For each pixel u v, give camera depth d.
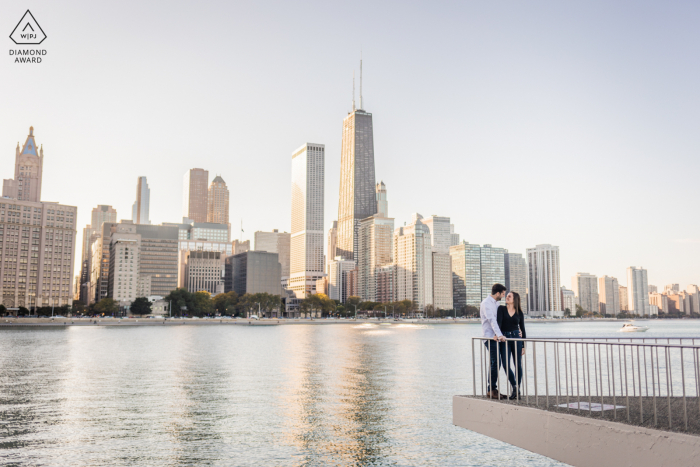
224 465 24.58
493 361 18.98
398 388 47.88
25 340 126.25
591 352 92.00
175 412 36.12
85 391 45.66
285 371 62.06
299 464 24.95
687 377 53.06
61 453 26.00
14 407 37.75
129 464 24.44
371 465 25.00
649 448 13.67
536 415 16.58
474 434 30.58
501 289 19.50
